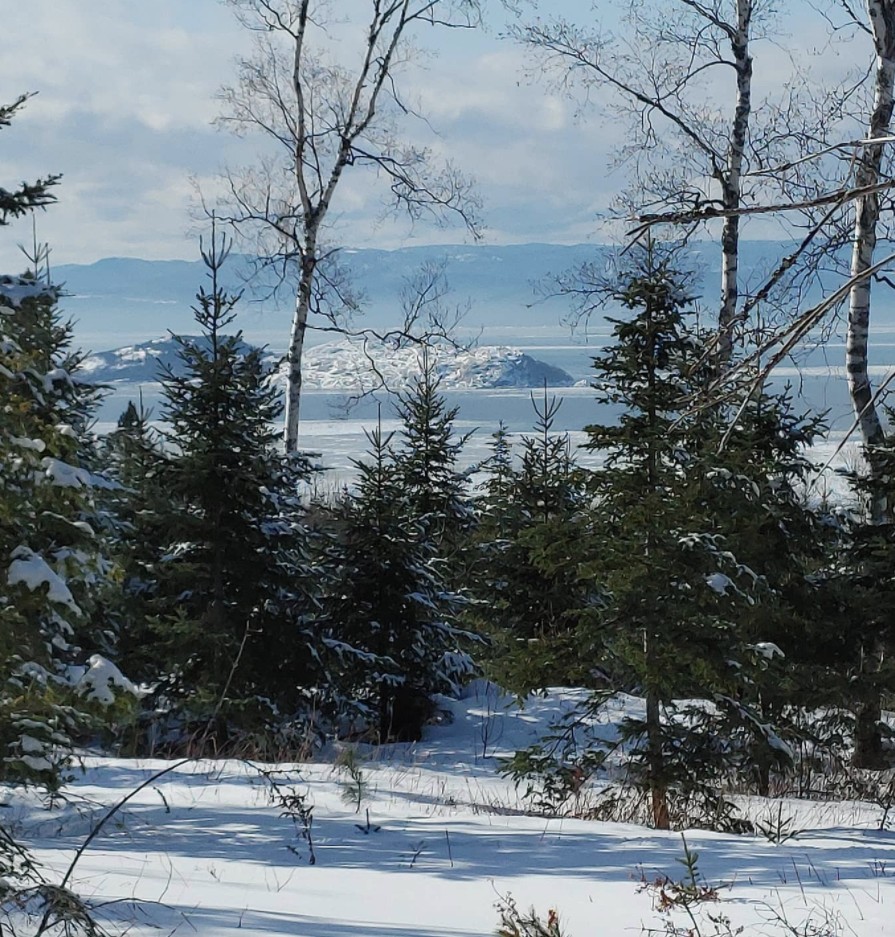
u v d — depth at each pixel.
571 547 12.52
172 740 14.84
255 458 14.98
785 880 7.33
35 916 5.09
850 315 14.85
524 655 12.73
